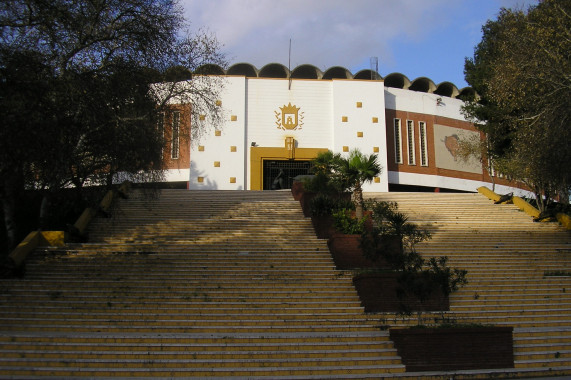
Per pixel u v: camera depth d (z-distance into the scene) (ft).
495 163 86.28
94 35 45.32
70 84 40.14
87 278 43.27
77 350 31.96
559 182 65.67
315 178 63.87
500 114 89.10
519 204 74.49
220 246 51.01
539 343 35.60
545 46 58.70
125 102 46.93
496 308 41.65
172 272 44.68
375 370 31.37
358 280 41.42
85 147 44.16
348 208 55.42
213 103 63.98
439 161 111.96
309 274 45.27
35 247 49.11
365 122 104.12
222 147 99.50
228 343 33.14
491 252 53.57
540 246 56.54
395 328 33.83
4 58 36.27
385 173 102.53
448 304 41.19
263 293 41.27
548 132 56.39
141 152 46.68
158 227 56.95
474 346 32.60
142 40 46.24
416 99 112.78
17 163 37.32
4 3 36.86
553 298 43.73
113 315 37.17
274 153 101.09
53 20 39.58
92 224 56.80
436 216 68.69
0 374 29.43
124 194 67.41
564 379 30.81
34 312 37.58
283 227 57.57
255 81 103.81
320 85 105.29
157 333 35.14
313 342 33.81
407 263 35.22
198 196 74.49
